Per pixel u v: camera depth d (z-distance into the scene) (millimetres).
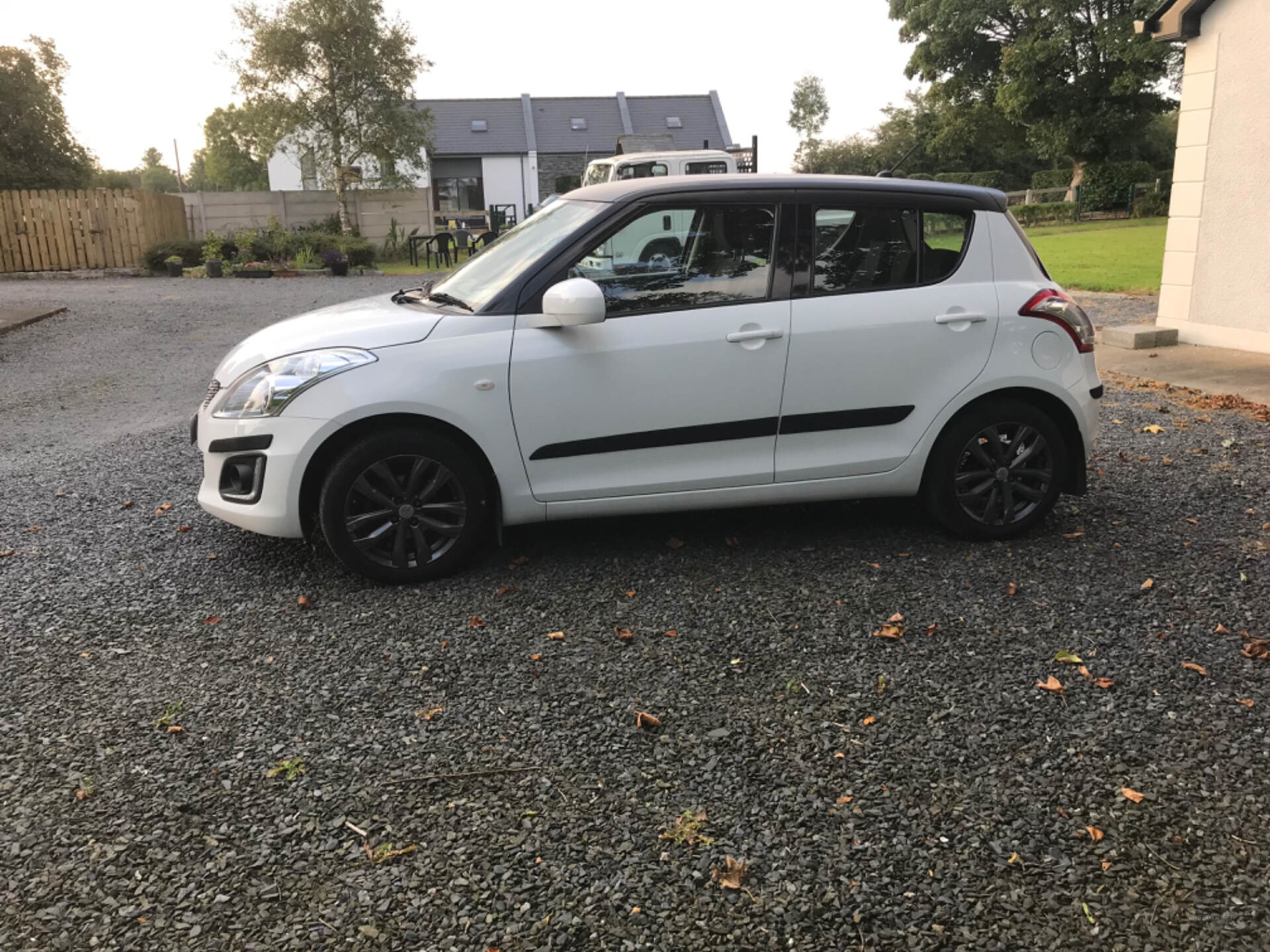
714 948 2070
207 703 3084
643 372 3980
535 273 3990
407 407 3809
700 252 4074
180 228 26156
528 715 3014
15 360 10219
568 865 2330
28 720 2984
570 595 3916
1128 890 2229
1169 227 9898
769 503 4293
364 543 3939
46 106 36125
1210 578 4004
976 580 4031
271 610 3789
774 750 2812
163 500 5223
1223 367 8500
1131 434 6387
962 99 46875
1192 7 9102
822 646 3455
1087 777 2654
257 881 2277
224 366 4227
